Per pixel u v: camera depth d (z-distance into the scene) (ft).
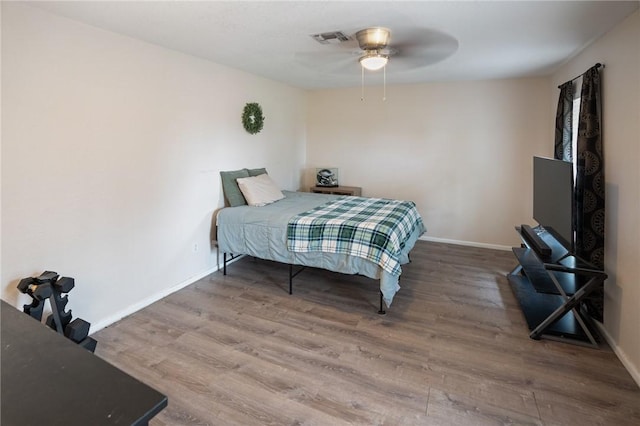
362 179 17.85
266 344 8.00
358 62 11.82
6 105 6.70
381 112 16.99
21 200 7.04
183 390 6.44
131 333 8.45
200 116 11.56
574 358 7.41
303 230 10.38
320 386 6.58
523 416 5.82
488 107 14.99
